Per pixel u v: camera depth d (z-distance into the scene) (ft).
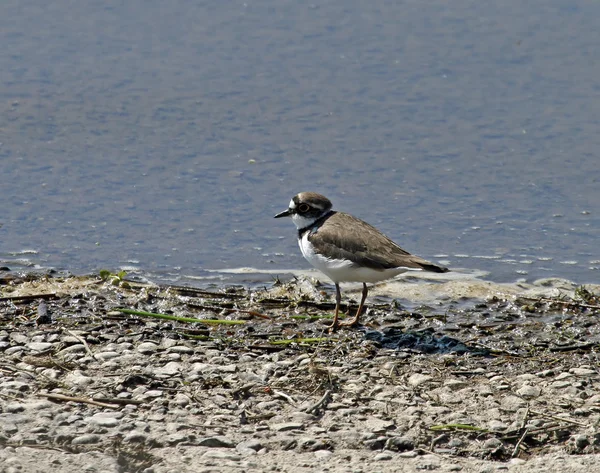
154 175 56.39
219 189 55.01
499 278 46.14
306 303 41.91
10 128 60.95
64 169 56.59
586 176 57.16
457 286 44.91
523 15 80.59
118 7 80.69
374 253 37.42
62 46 73.00
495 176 57.21
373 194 54.80
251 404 30.58
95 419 28.60
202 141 60.70
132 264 46.57
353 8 81.56
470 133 62.34
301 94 67.15
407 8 81.92
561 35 76.69
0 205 52.16
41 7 80.23
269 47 74.13
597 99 66.49
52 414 28.94
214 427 28.73
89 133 61.05
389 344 37.32
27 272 44.78
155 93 66.69
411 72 70.49
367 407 30.55
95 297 41.39
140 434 27.68
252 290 43.96
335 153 59.62
